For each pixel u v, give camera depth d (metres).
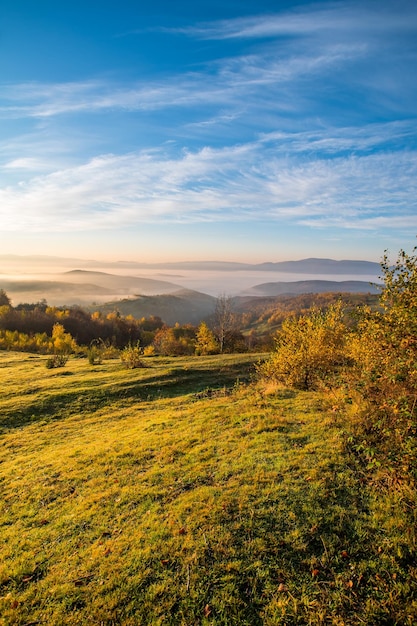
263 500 7.41
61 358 33.59
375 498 7.09
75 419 18.06
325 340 17.12
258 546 6.16
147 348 51.50
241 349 61.91
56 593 5.78
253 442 10.62
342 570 5.55
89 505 8.48
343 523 6.49
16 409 19.16
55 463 11.58
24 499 9.35
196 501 7.76
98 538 7.13
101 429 15.82
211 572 5.77
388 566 5.52
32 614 5.42
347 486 7.58
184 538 6.61
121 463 10.78
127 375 26.80
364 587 5.24
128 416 17.83
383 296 7.96
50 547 7.07
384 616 4.77
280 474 8.41
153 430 13.91
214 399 19.00
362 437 9.34
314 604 5.06
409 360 6.47
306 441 10.22
